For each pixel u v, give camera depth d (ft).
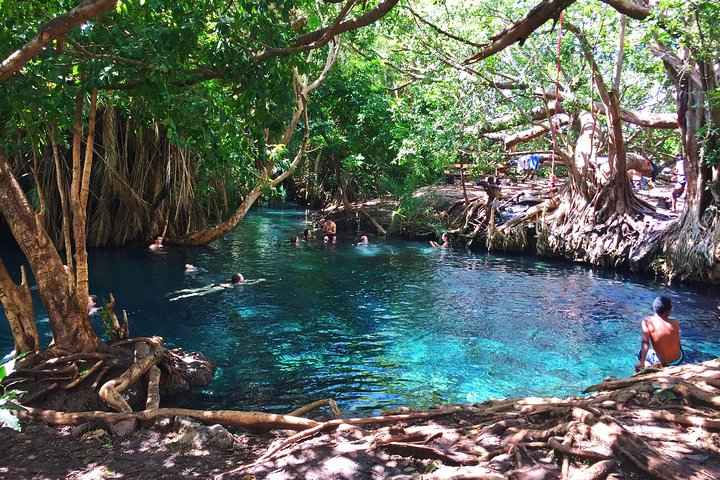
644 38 42.32
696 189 50.49
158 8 19.63
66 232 23.85
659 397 15.37
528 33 19.30
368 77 82.48
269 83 20.83
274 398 24.49
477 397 24.81
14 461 14.06
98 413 16.71
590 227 58.34
